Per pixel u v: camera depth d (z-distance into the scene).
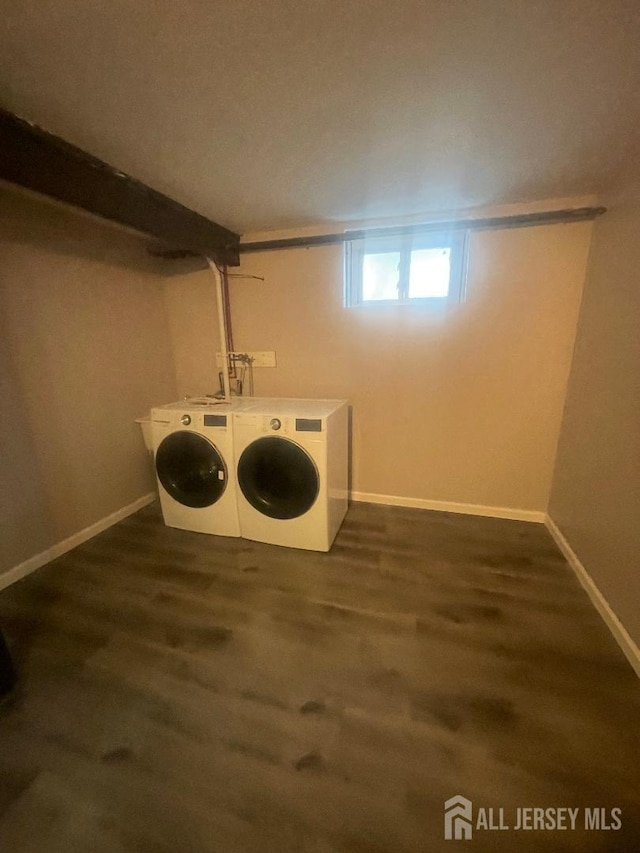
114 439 2.64
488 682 1.42
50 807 1.07
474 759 1.17
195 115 1.30
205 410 2.34
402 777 1.12
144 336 2.85
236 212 2.29
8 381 1.98
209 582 2.01
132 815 1.04
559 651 1.55
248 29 0.92
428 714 1.31
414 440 2.72
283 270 2.70
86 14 0.87
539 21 0.90
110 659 1.55
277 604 1.85
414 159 1.64
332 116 1.31
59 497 2.28
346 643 1.61
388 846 0.97
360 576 2.04
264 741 1.23
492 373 2.46
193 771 1.15
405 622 1.72
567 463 2.25
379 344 2.63
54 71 1.06
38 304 2.11
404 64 1.05
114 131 1.39
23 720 1.31
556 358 2.32
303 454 2.15
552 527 2.42
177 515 2.53
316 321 2.72
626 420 1.62
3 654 1.38
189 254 2.75
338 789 1.10
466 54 1.01
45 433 2.18
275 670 1.49
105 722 1.30
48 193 1.47
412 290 2.55
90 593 1.94
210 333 2.98
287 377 2.89
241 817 1.04
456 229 2.27
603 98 1.21
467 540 2.37
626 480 1.59
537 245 2.21
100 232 2.44
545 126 1.38
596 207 2.00
